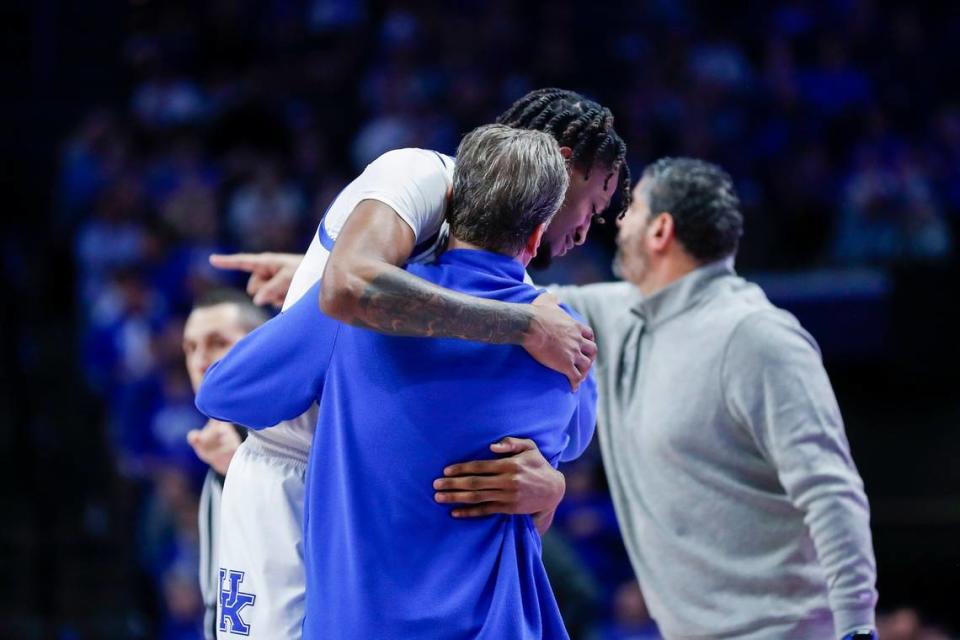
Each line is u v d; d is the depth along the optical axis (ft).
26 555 52.65
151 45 72.23
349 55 71.05
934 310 54.29
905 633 42.11
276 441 15.47
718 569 19.04
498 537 13.87
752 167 65.57
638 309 20.15
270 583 15.05
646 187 20.42
